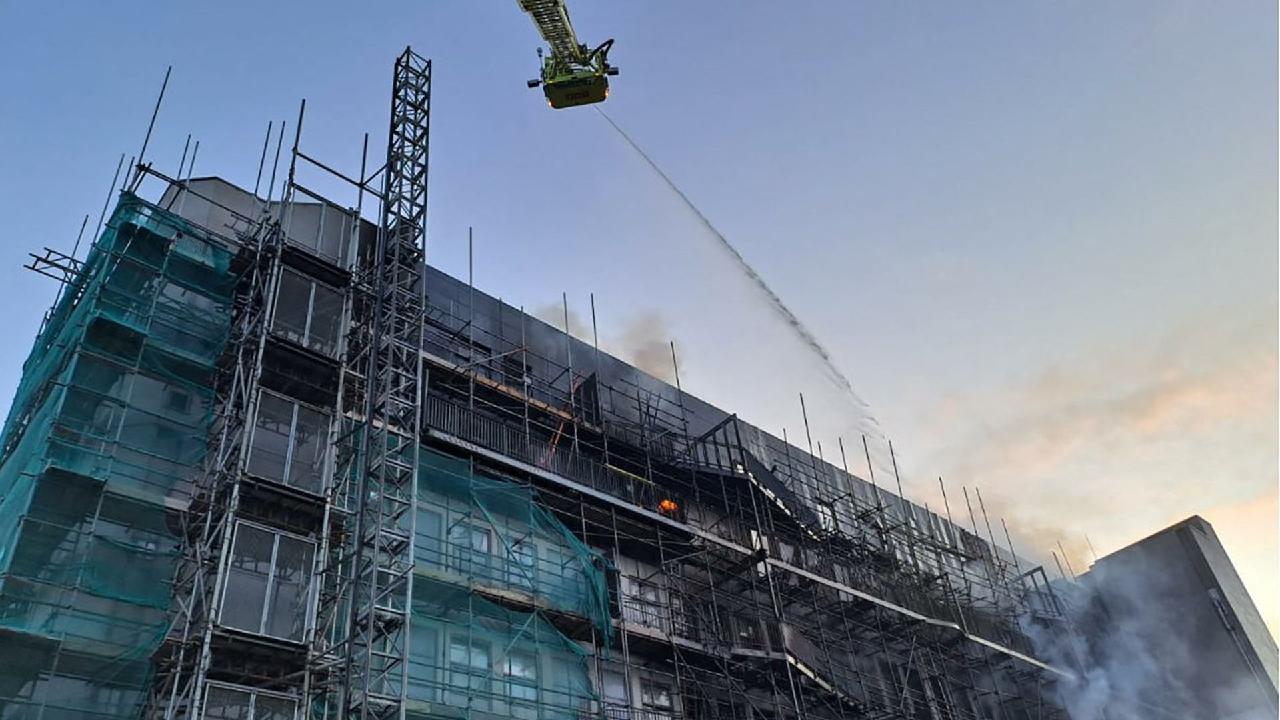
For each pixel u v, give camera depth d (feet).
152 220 105.29
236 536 89.45
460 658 103.55
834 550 171.22
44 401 96.53
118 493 88.07
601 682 112.68
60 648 78.23
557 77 173.68
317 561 93.97
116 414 92.63
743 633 141.79
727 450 158.71
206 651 81.41
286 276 109.09
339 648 91.76
